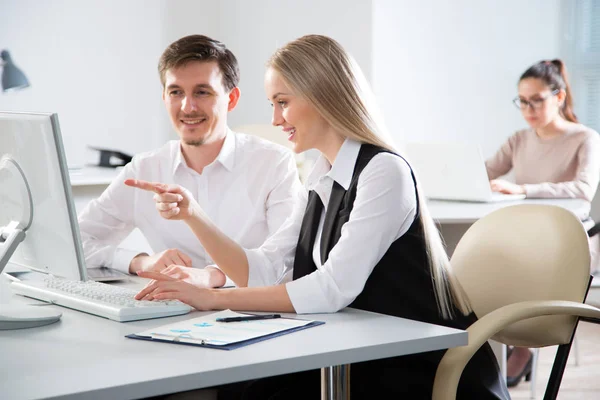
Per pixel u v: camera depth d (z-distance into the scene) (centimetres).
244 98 488
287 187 232
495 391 169
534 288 187
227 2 490
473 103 539
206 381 115
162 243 234
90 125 448
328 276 160
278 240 195
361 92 176
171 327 141
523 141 455
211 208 235
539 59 547
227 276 191
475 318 180
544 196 394
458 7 527
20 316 146
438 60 526
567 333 177
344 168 175
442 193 375
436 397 156
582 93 548
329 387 135
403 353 134
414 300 169
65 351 127
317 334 138
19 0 419
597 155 424
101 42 450
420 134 525
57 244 152
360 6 475
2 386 107
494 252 197
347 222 168
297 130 178
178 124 229
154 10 469
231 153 235
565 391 319
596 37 542
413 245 171
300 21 473
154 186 177
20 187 154
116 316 150
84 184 346
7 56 417
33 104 427
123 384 108
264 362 119
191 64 223
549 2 544
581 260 182
